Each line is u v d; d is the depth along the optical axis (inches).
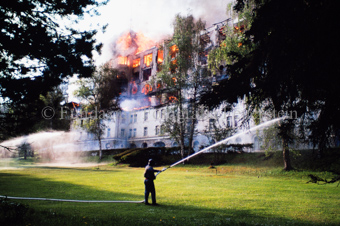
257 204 321.4
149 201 347.6
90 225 205.2
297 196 389.7
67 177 738.2
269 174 845.2
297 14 161.3
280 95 198.7
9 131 283.0
